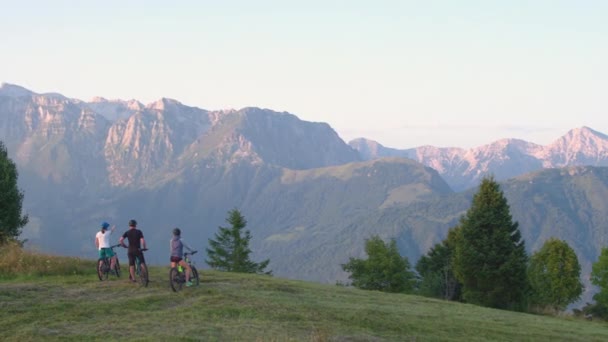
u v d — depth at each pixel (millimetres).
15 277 28266
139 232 25750
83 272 30109
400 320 24141
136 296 23203
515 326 27078
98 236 26906
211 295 23969
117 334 17750
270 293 27188
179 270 24750
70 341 16828
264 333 18859
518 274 52469
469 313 30172
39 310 20156
